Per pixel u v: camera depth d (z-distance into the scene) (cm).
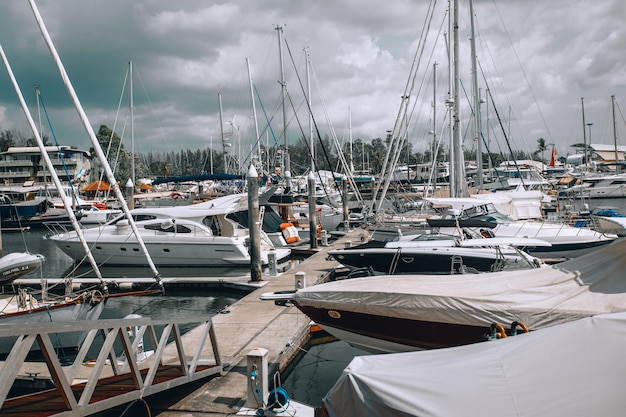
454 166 2062
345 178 3075
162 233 1820
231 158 4100
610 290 675
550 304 670
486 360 439
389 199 2970
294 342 912
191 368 688
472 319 702
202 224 1845
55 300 990
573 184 3975
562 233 1614
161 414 637
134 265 1827
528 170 3931
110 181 1091
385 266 1313
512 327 641
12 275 1033
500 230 1641
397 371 450
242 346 882
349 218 3131
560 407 386
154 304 1409
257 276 1506
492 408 396
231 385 720
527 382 409
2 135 7706
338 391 462
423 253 1255
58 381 479
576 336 438
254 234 1502
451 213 1593
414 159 8244
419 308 734
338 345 1026
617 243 713
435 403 409
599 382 396
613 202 3794
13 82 1021
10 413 492
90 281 1527
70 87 1054
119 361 843
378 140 10844
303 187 3916
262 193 2058
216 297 1480
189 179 2856
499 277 768
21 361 436
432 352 489
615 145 4991
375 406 430
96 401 531
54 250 2619
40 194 4512
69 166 6228
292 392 811
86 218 3447
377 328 785
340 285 832
